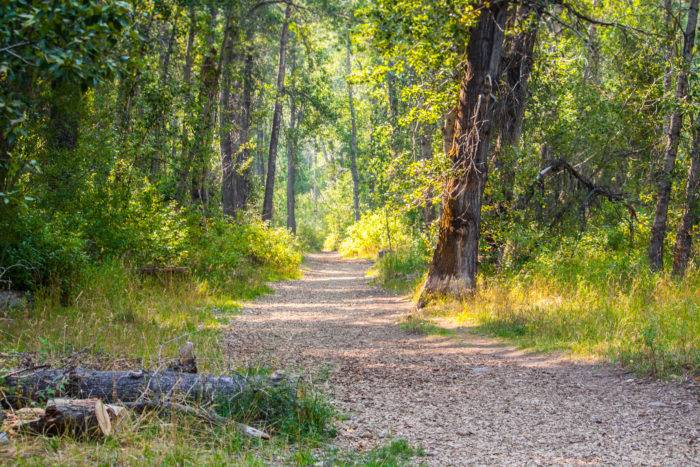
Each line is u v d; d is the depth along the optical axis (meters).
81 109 13.45
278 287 22.30
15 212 11.38
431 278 15.72
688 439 6.08
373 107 41.31
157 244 16.36
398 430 6.50
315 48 35.03
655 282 13.19
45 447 4.91
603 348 9.81
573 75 18.30
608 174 21.47
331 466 5.17
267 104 39.75
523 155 16.77
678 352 9.02
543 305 13.13
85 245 13.87
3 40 6.79
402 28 14.37
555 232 17.77
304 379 7.23
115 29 7.21
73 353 7.68
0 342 8.34
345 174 63.19
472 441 6.14
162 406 5.82
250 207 32.69
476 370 9.38
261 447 5.54
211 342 10.45
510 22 17.12
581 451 5.80
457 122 15.60
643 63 16.55
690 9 15.38
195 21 23.34
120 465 4.69
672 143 15.65
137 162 20.06
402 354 10.73
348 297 20.16
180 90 21.47
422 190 15.88
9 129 7.39
